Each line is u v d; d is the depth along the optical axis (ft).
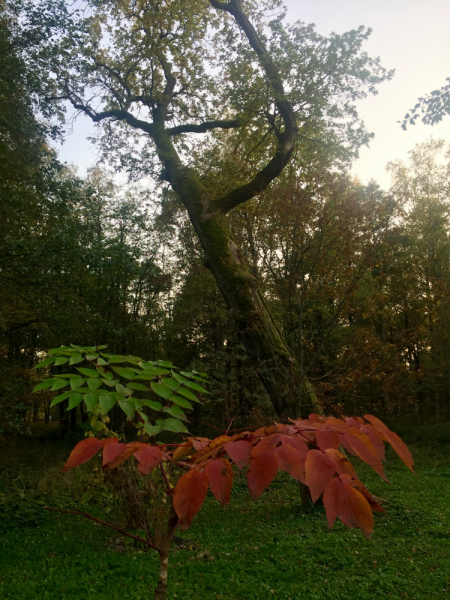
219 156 49.62
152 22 44.57
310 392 31.53
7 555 22.30
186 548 22.85
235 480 39.60
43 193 37.17
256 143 46.83
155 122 47.11
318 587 17.30
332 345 41.68
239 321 32.78
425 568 19.06
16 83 37.45
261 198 34.60
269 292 45.62
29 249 31.19
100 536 25.68
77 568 20.11
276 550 21.86
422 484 37.04
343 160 42.04
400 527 25.32
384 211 30.83
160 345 71.41
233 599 16.48
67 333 37.35
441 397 78.13
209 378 48.55
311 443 3.60
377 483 37.29
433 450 56.65
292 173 43.37
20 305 37.76
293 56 35.70
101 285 37.22
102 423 21.30
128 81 50.08
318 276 33.14
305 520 27.71
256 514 30.35
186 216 65.10
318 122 41.55
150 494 21.65
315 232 32.50
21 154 37.14
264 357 31.81
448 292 33.65
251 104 39.11
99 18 45.78
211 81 46.65
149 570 19.40
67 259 33.19
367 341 31.60
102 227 68.85
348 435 3.48
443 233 72.95
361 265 30.96
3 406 32.42
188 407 5.75
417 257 66.59
